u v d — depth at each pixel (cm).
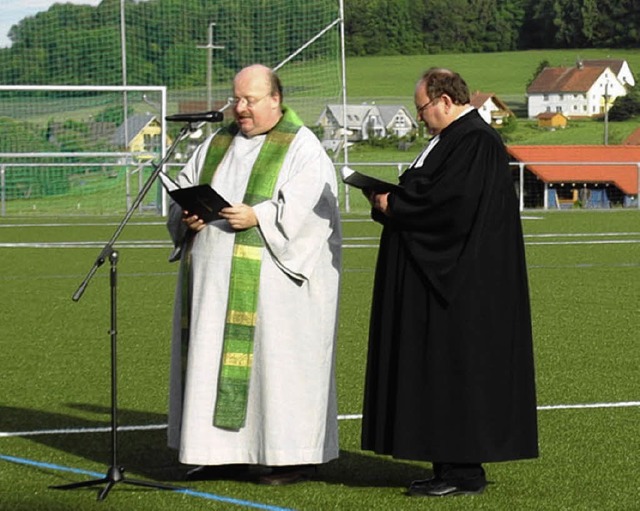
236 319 752
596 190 4803
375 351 752
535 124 9862
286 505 723
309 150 772
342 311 1526
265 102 776
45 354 1229
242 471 788
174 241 783
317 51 4000
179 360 773
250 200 764
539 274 1922
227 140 790
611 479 784
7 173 3509
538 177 4769
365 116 7256
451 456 729
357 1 10881
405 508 721
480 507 724
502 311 733
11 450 855
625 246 2386
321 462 761
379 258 757
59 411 980
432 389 731
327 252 769
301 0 4006
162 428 923
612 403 1001
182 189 730
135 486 760
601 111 10062
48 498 735
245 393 753
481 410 728
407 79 10119
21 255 2209
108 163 3478
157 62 4253
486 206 729
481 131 734
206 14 4284
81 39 4059
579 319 1453
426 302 734
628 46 11431
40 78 4012
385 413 745
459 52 11312
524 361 741
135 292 1703
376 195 745
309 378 758
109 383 1088
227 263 755
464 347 727
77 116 3622
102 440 886
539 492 756
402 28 11031
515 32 11525
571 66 10769
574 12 11469
